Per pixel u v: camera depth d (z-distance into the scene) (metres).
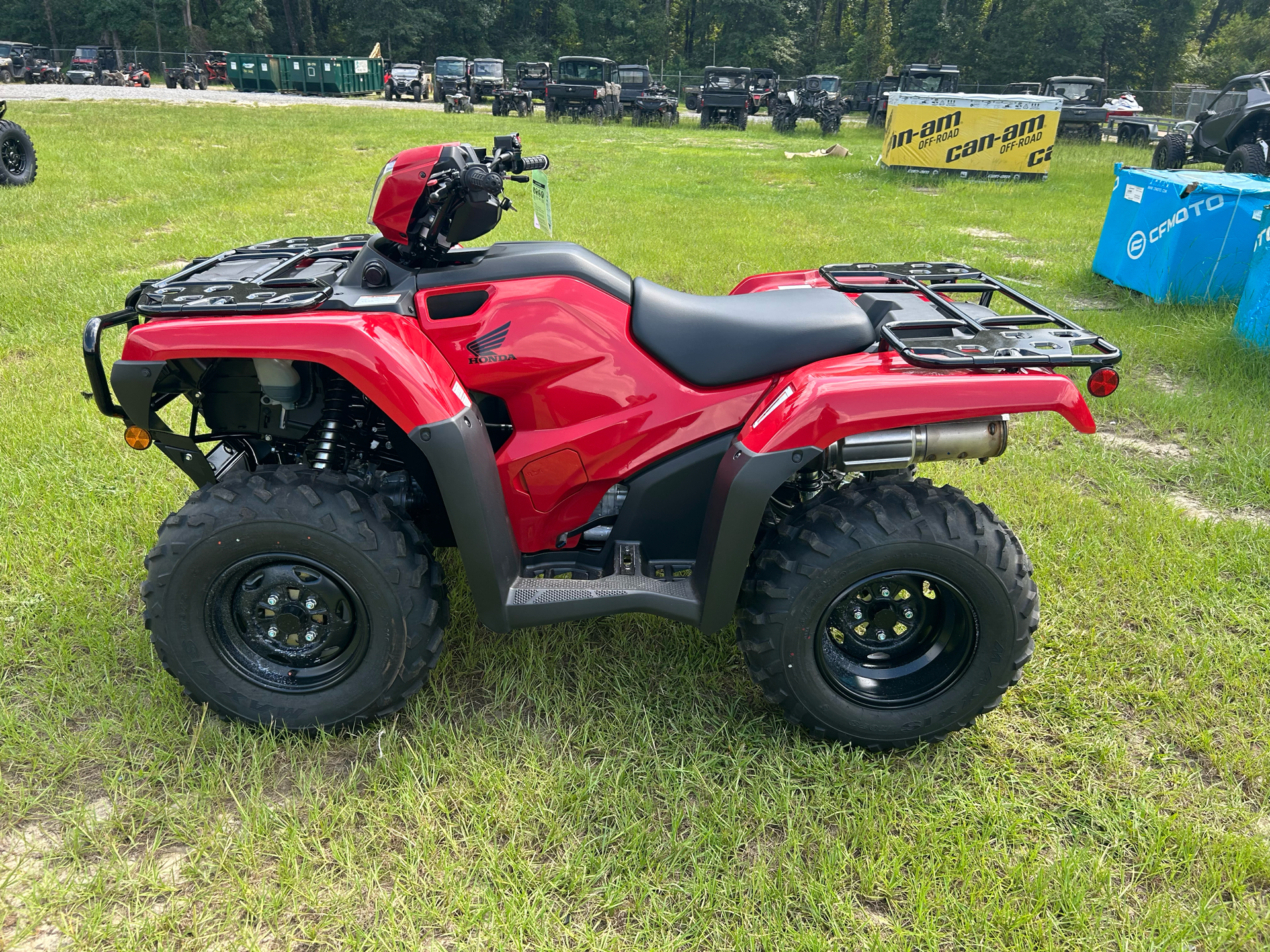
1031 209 13.18
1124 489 4.14
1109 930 1.99
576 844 2.17
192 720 2.55
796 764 2.44
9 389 4.88
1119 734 2.63
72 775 2.38
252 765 2.36
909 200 13.69
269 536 2.27
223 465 2.96
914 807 2.34
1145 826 2.28
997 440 2.38
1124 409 5.10
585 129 27.05
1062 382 2.29
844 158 20.59
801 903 2.03
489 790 2.30
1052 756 2.52
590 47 60.59
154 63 54.69
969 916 2.00
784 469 2.29
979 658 2.42
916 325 2.51
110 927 1.93
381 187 2.41
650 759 2.46
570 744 2.53
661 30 59.78
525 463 2.54
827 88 37.28
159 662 2.67
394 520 2.36
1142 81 49.84
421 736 2.48
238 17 54.31
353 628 2.46
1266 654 2.96
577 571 2.66
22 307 6.24
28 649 2.84
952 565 2.32
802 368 2.47
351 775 2.33
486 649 2.87
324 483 2.34
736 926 1.97
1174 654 2.95
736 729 2.59
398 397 2.24
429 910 1.97
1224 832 2.25
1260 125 15.32
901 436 2.34
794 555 2.34
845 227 10.66
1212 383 5.49
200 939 1.91
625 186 13.94
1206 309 6.94
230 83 45.72
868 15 56.75
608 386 2.49
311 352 2.24
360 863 2.12
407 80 40.50
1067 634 3.05
